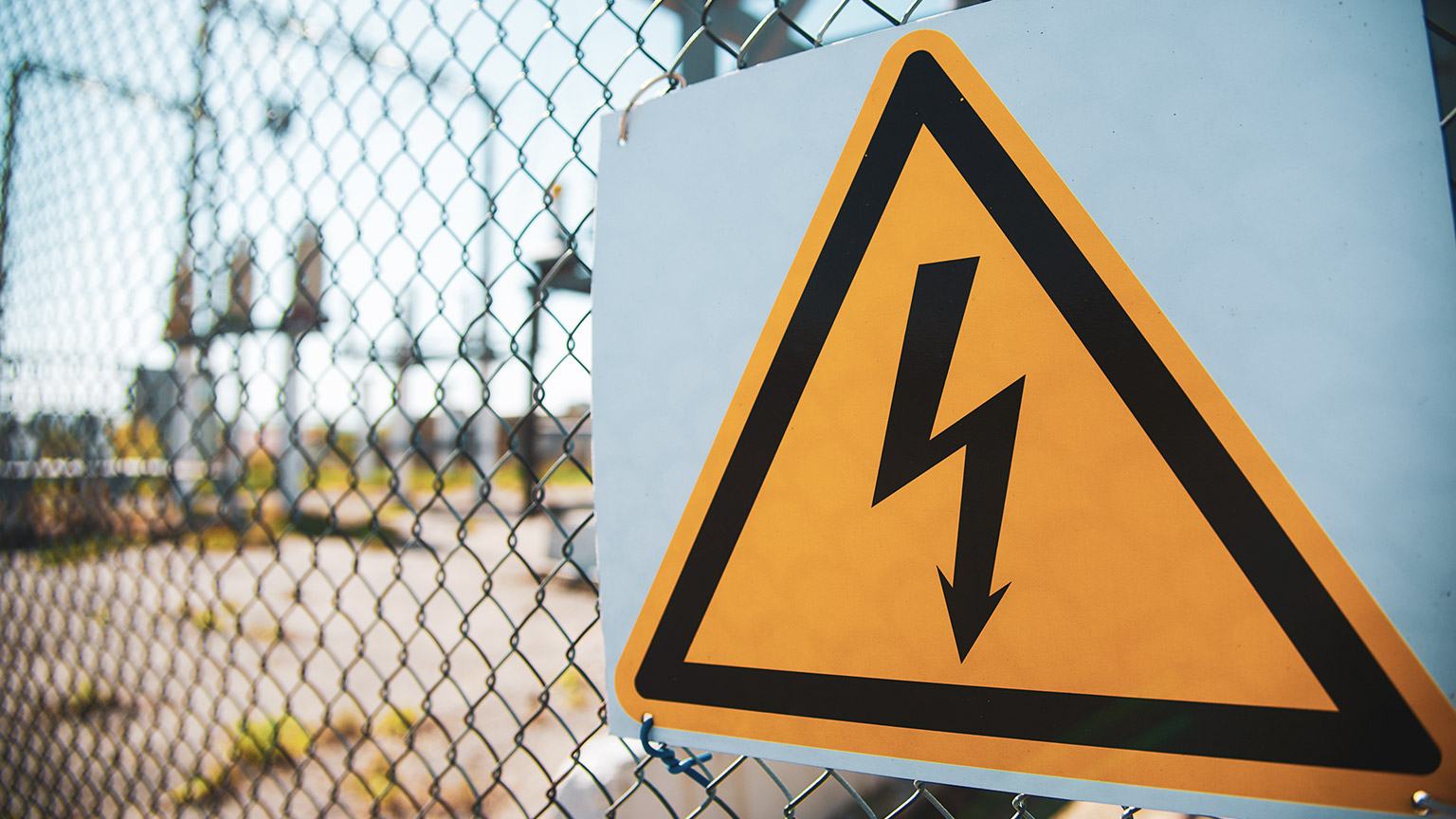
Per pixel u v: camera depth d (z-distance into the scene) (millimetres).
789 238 770
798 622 742
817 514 740
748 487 770
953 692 679
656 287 824
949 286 701
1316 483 578
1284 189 597
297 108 1306
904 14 778
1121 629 626
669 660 802
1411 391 558
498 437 11680
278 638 1309
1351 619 568
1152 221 635
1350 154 583
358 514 9930
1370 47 585
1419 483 553
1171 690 611
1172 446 618
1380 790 556
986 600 671
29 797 1825
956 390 692
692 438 795
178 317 1547
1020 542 662
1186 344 618
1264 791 584
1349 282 577
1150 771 614
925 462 699
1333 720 569
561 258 943
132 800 1537
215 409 1479
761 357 772
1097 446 641
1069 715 640
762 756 754
